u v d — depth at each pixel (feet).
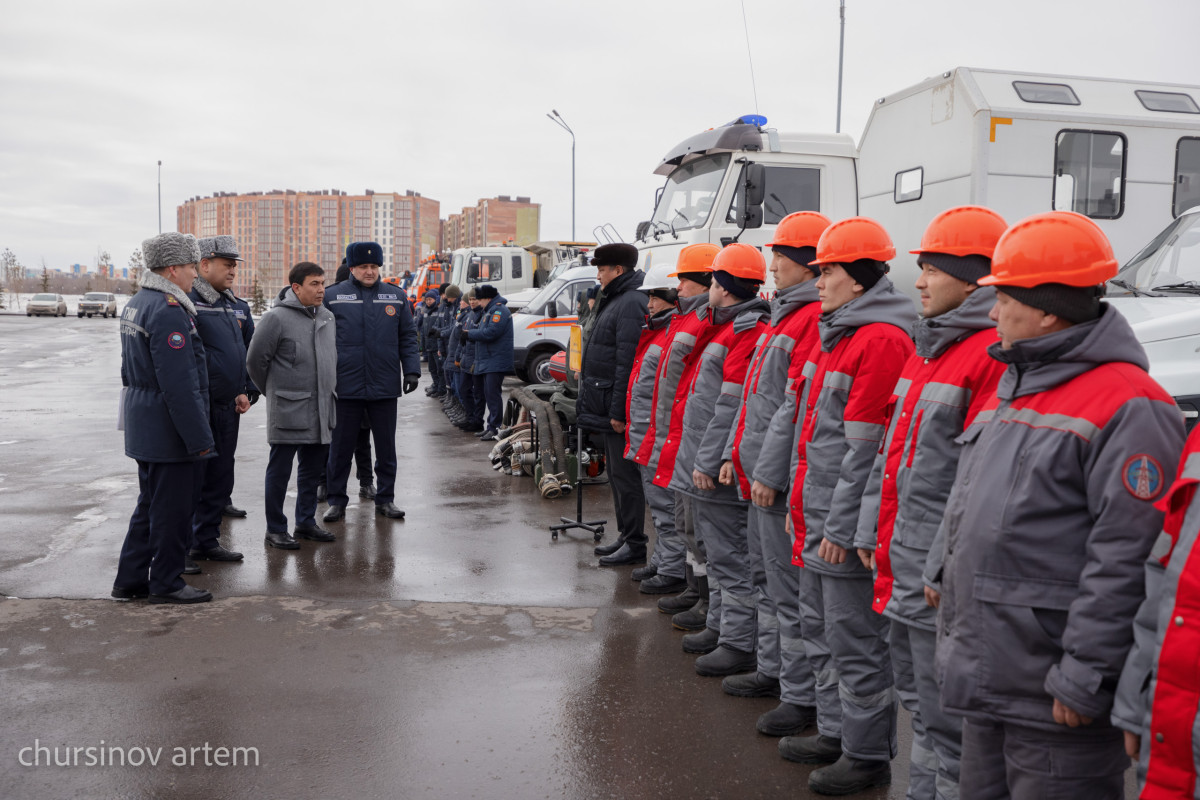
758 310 13.46
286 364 20.34
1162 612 5.52
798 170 31.81
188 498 16.71
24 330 130.52
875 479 9.05
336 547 20.79
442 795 10.22
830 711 10.89
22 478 28.30
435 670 13.76
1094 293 6.61
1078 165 26.96
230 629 15.40
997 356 6.92
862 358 9.63
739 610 13.65
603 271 18.93
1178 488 5.57
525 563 19.57
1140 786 5.64
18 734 11.56
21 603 16.55
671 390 15.99
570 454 26.94
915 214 29.09
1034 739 6.59
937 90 28.04
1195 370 16.39
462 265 73.72
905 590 8.20
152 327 15.76
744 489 12.20
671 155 34.60
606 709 12.49
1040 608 6.50
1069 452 6.38
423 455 33.76
